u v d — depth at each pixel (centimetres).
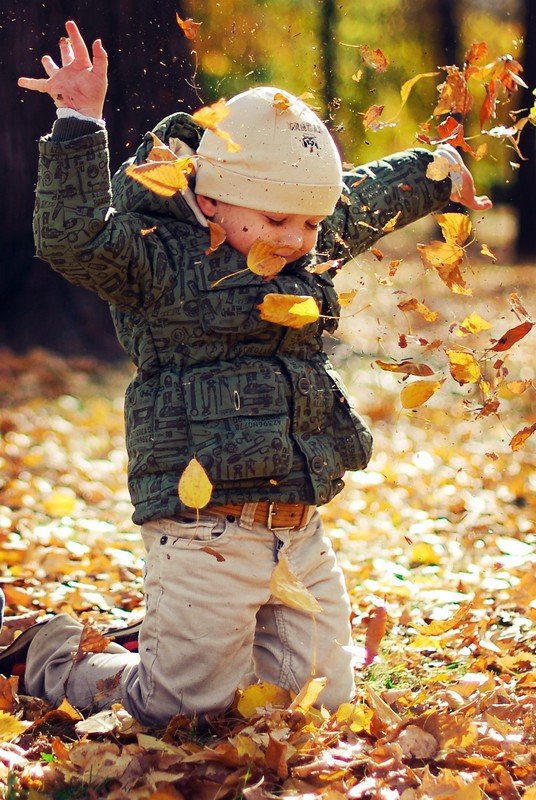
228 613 325
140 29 905
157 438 322
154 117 884
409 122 2023
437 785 285
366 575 570
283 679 339
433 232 2481
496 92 358
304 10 1741
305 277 339
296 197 321
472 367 332
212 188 325
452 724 320
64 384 1048
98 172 310
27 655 375
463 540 636
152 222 329
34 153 1082
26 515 650
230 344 326
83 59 312
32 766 303
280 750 296
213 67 902
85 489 741
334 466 339
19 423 905
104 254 312
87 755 303
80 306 1171
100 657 359
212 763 300
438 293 1752
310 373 337
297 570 337
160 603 328
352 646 349
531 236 2442
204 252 327
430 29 2452
